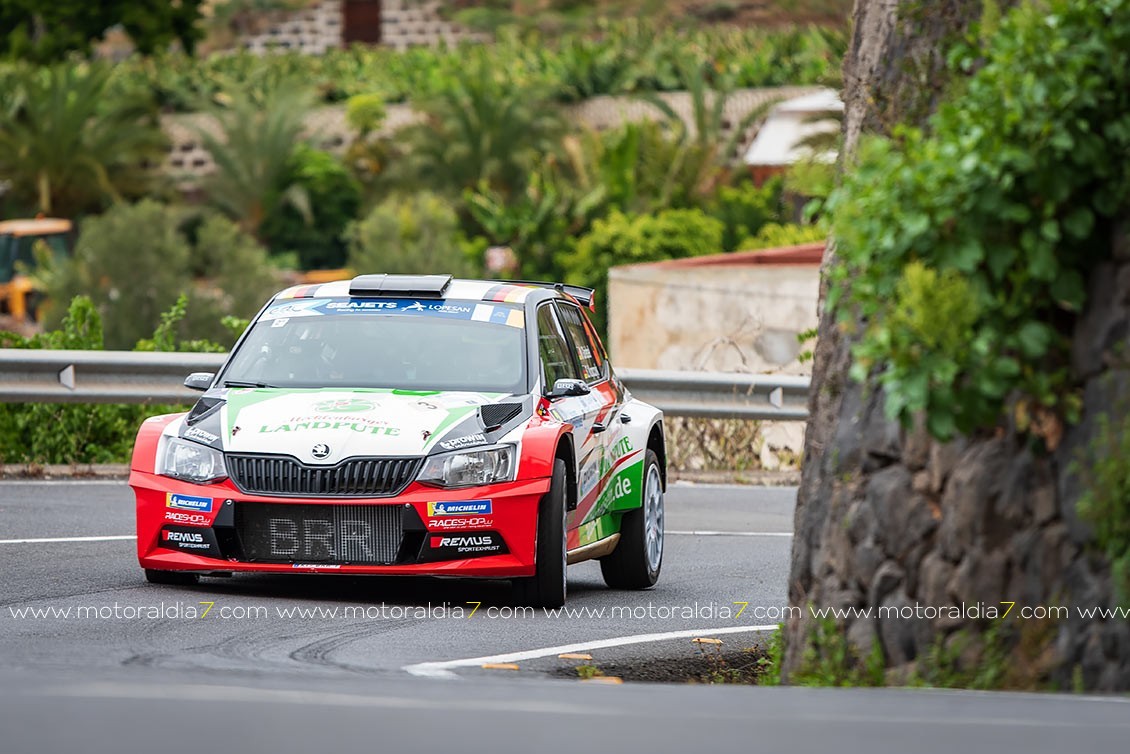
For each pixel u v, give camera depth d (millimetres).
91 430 50156
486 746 13195
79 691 15312
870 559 18312
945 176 17141
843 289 18969
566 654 23984
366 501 27312
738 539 39406
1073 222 17250
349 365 30484
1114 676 16688
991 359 17094
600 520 31172
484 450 27734
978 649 17469
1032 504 17406
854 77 20156
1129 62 17312
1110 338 17109
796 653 19297
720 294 71750
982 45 18594
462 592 29766
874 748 13422
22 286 178250
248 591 28844
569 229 188125
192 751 12906
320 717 14211
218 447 27969
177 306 57125
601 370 34125
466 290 32344
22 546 33781
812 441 19938
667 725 14094
